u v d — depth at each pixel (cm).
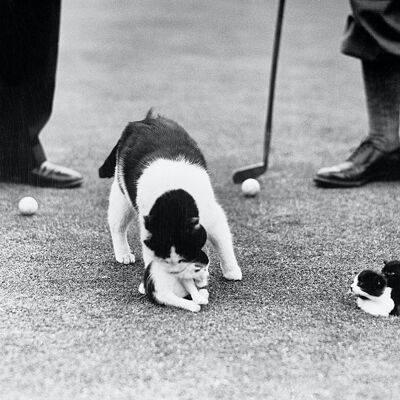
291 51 1811
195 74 1552
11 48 803
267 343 497
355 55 831
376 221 747
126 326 520
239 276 602
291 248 677
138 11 2458
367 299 545
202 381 452
